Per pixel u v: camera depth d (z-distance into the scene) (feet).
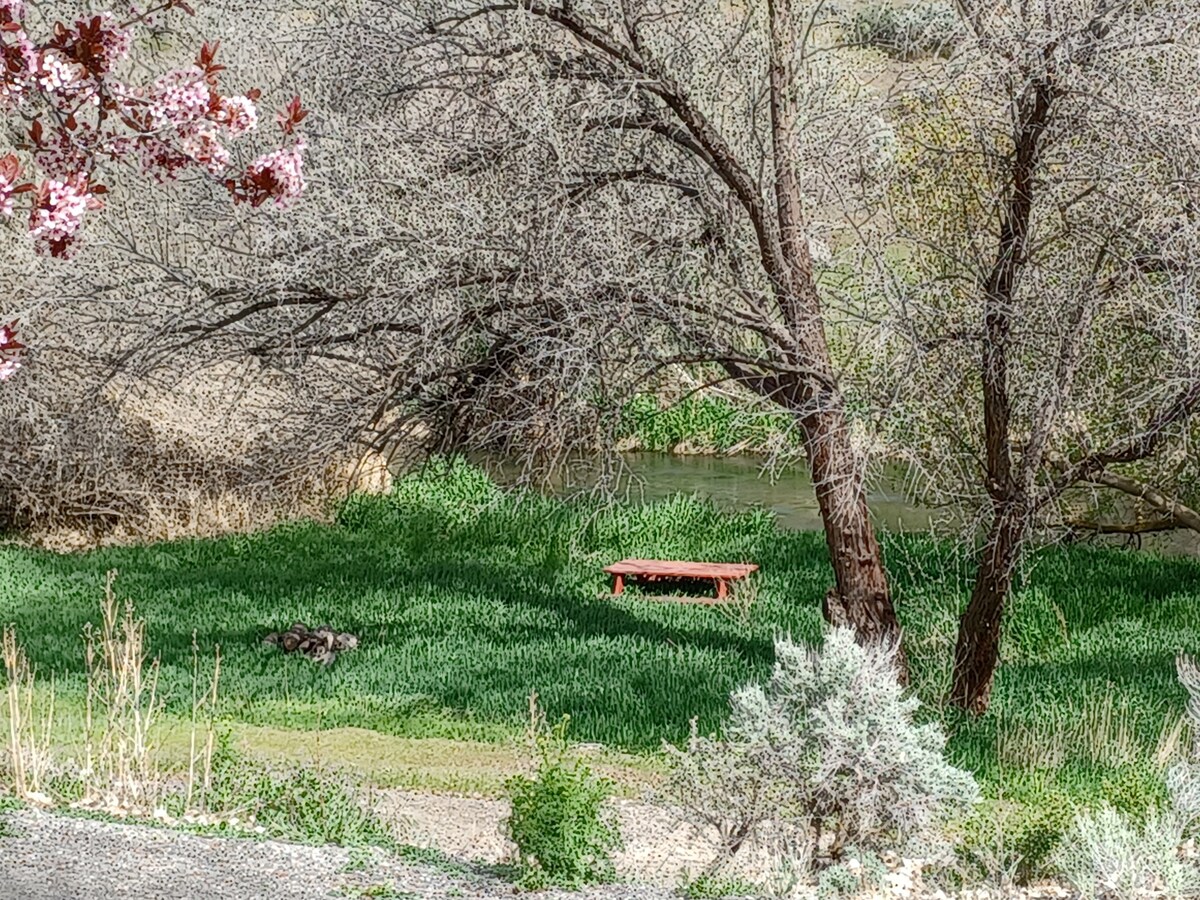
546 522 72.38
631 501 84.28
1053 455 55.77
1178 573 64.90
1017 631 56.08
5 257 54.60
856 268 40.42
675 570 61.93
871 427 41.45
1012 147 45.52
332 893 19.85
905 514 80.28
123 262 49.03
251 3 46.21
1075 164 40.32
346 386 49.73
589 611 57.36
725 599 61.31
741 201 44.45
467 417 47.78
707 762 25.59
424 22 44.21
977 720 41.96
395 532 72.23
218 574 62.75
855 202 43.39
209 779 27.86
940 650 47.55
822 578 65.26
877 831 25.21
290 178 22.33
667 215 45.83
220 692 43.39
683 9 46.80
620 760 37.24
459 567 65.10
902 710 25.91
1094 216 41.16
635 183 46.60
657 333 42.86
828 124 46.01
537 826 22.48
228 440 71.05
